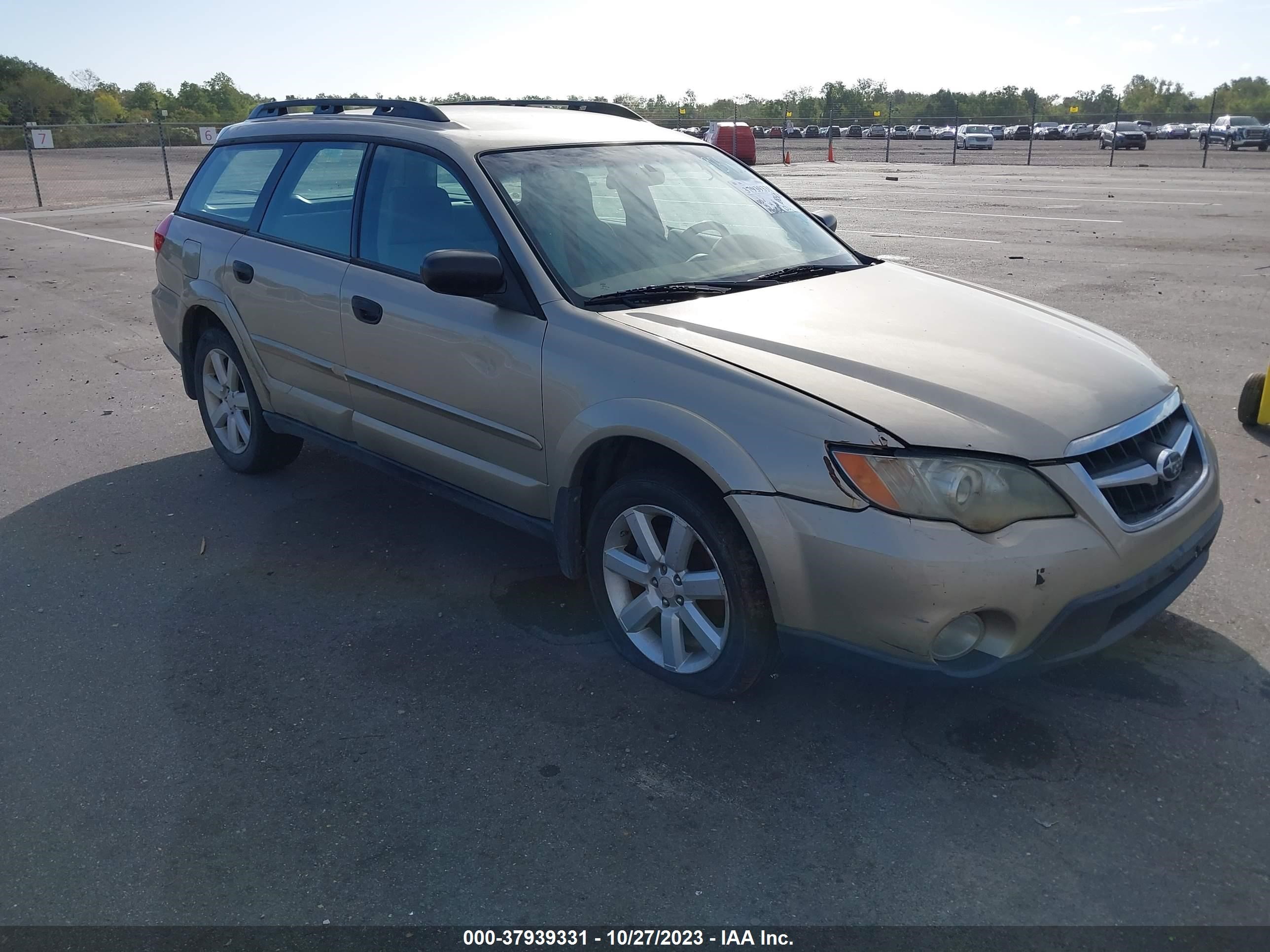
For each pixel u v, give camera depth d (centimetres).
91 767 310
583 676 355
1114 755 305
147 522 495
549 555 453
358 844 275
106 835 281
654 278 378
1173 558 307
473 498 404
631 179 421
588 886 259
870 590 281
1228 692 336
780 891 256
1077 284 1034
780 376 303
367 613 403
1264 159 3628
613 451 349
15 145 3941
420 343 394
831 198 2064
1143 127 5838
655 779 299
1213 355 755
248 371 509
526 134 422
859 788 293
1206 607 390
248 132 525
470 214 385
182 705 343
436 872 264
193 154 4156
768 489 292
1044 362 326
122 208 2138
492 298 366
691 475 320
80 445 610
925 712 328
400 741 320
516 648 375
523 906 253
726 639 320
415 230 408
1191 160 3581
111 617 403
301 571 441
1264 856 265
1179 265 1149
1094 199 1978
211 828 283
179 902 256
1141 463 304
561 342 345
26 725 332
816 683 346
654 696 341
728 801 289
